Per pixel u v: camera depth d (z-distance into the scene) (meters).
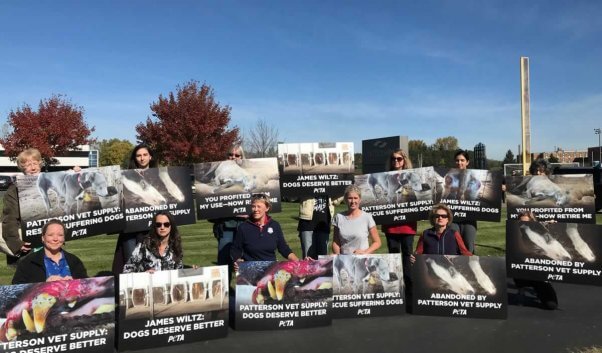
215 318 5.14
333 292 5.86
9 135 40.00
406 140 27.22
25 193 5.31
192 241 12.06
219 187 6.47
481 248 10.19
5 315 4.34
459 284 5.85
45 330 4.47
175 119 29.41
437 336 5.16
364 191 6.83
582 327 5.40
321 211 6.95
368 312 5.90
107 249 10.98
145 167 6.25
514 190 7.03
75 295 4.60
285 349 4.82
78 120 40.72
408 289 6.86
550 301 6.09
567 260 6.01
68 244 11.83
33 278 4.86
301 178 6.88
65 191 5.52
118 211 5.85
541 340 4.99
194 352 4.78
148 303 4.88
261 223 5.90
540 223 6.16
